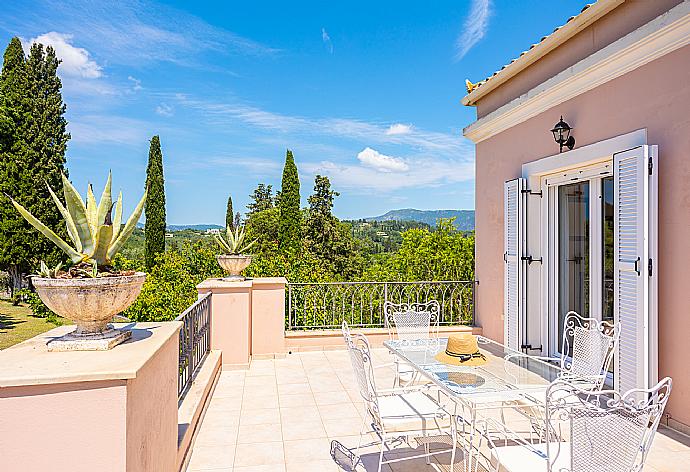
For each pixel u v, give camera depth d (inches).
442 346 147.6
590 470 71.8
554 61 215.3
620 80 170.1
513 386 107.7
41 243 636.7
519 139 238.5
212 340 227.6
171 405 99.8
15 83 651.5
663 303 151.1
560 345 218.2
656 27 147.3
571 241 211.9
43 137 653.9
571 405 75.5
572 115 196.9
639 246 151.9
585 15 184.1
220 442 142.7
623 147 167.6
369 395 113.6
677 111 146.1
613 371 165.8
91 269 80.4
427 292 290.8
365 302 291.0
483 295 278.7
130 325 101.3
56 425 62.5
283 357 255.0
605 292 189.9
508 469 88.3
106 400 64.1
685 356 143.0
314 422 159.8
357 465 126.8
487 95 276.7
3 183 618.5
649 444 77.2
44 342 80.0
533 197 229.5
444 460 129.4
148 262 703.7
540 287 229.5
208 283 231.1
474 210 291.0
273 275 388.8
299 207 791.1
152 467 80.6
